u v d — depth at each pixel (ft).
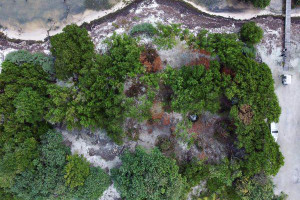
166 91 67.36
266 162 58.08
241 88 58.80
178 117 67.77
